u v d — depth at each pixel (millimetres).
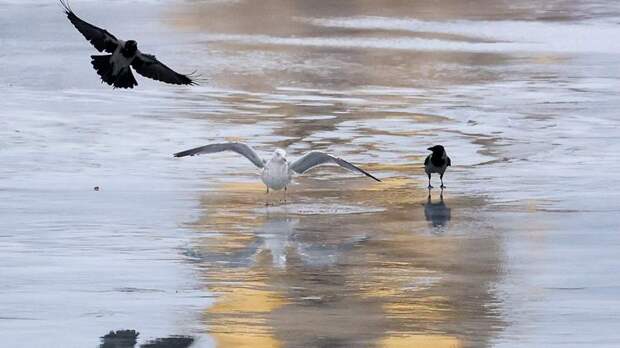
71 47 40812
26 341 11000
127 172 20859
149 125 25750
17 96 29359
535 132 25719
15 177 20109
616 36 45562
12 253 14820
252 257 14875
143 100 29281
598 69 36312
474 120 27250
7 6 56562
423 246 15664
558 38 45156
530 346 11000
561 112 28438
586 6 58312
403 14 56438
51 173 20562
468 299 12828
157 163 21781
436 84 33500
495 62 38281
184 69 36031
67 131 24688
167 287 13211
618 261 14703
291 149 23547
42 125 25312
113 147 23172
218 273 13969
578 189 19750
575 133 25641
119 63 9320
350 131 25719
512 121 27125
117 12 56031
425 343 11078
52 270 13945
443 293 13109
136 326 11578
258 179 20625
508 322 11891
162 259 14656
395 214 17844
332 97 30859
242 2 64000
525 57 39531
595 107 29188
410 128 26188
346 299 12828
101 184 19703
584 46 42469
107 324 11617
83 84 31828
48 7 56781
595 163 22266
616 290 13258
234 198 18891
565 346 10984
